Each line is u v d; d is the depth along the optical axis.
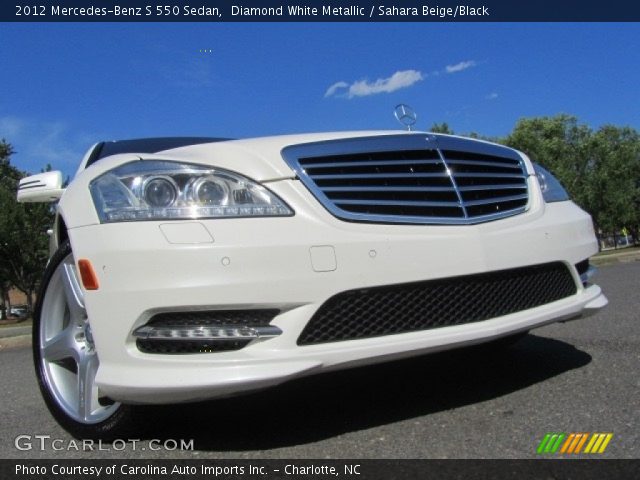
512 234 2.69
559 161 37.81
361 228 2.40
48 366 2.90
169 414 2.56
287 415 2.81
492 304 2.62
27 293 21.94
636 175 39.22
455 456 2.17
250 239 2.25
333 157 2.47
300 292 2.26
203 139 4.28
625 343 3.71
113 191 2.38
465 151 2.79
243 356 2.21
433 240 2.48
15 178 34.19
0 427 3.01
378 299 2.40
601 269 11.37
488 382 3.08
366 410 2.79
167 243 2.21
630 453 2.08
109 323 2.26
